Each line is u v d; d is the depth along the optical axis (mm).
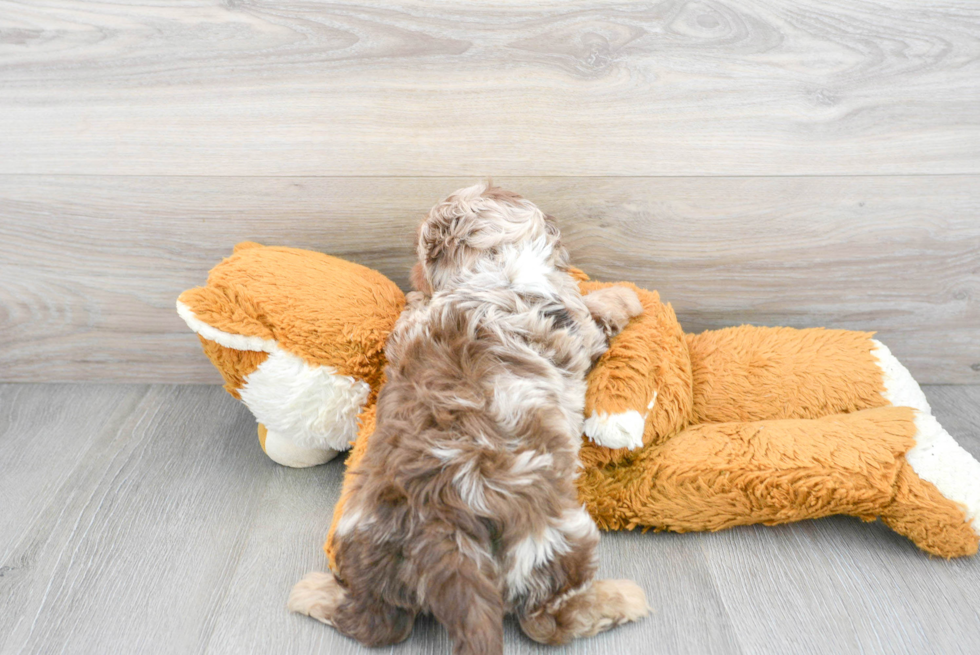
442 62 1435
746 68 1438
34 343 1750
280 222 1598
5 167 1531
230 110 1483
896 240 1602
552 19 1398
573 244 1617
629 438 1243
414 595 1029
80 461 1527
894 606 1170
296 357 1308
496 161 1528
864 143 1501
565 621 1077
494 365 1136
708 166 1529
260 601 1193
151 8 1395
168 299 1700
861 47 1419
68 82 1456
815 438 1273
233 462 1535
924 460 1236
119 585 1226
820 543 1303
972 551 1230
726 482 1255
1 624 1153
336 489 1458
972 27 1397
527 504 1006
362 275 1423
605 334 1321
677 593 1199
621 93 1460
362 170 1537
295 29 1411
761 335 1530
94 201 1574
